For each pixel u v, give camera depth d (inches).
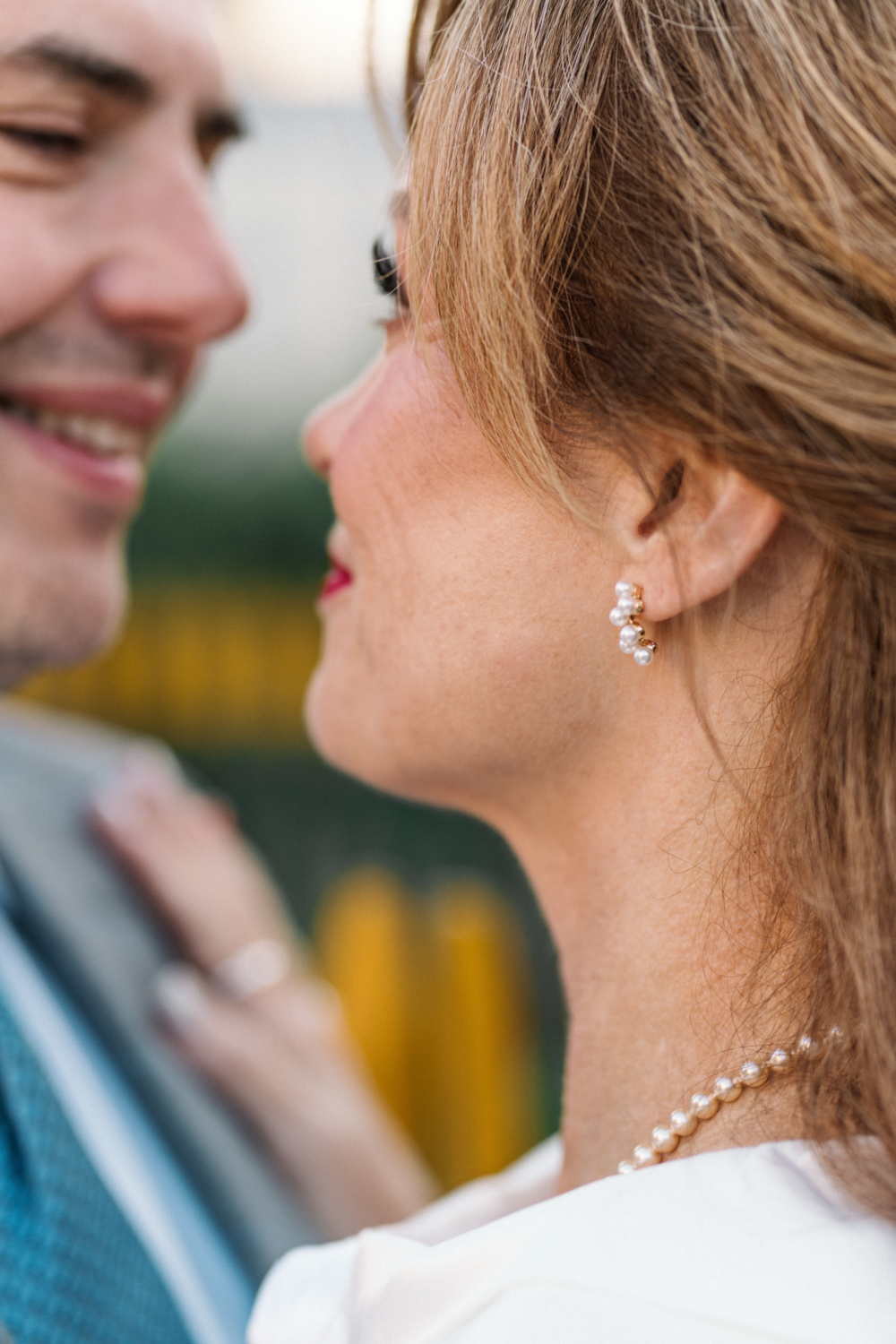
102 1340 36.5
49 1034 51.1
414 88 33.6
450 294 26.3
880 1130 22.4
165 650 185.8
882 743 23.0
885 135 22.4
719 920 26.7
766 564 26.0
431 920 107.6
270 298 190.4
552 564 27.4
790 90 22.8
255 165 180.2
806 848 24.1
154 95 41.6
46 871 59.6
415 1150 85.7
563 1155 32.1
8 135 39.4
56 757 69.6
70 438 45.1
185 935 62.5
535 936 168.7
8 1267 35.2
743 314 23.1
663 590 26.0
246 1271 49.8
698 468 25.3
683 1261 22.6
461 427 27.8
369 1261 26.7
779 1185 23.3
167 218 43.4
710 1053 26.7
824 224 22.5
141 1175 49.1
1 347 41.6
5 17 37.7
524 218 25.0
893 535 22.8
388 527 29.5
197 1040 57.9
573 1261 23.1
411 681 29.5
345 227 183.8
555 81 25.0
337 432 32.9
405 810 191.0
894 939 22.7
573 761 29.1
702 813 27.1
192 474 191.6
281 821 189.0
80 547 46.2
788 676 25.4
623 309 24.3
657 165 23.8
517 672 28.1
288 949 64.7
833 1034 23.7
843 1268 21.9
